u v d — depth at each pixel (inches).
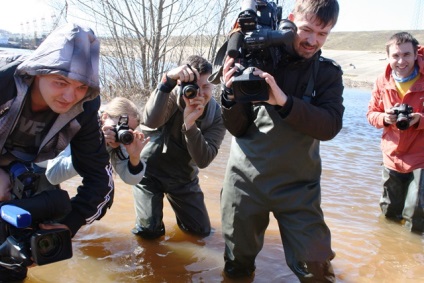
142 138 131.5
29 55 94.4
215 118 153.6
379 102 196.4
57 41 89.1
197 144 141.0
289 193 117.2
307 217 117.2
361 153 299.9
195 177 161.2
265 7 118.3
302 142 116.3
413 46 183.0
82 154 107.3
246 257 127.0
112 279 126.3
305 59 117.6
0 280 118.2
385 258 150.3
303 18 112.3
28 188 99.0
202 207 159.9
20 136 102.9
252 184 120.2
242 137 124.9
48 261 86.9
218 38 428.5
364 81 971.3
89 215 108.1
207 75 139.8
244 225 123.2
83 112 102.4
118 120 135.9
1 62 98.2
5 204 91.2
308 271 115.4
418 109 183.6
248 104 121.6
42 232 86.5
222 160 250.7
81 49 89.7
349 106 561.0
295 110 109.2
